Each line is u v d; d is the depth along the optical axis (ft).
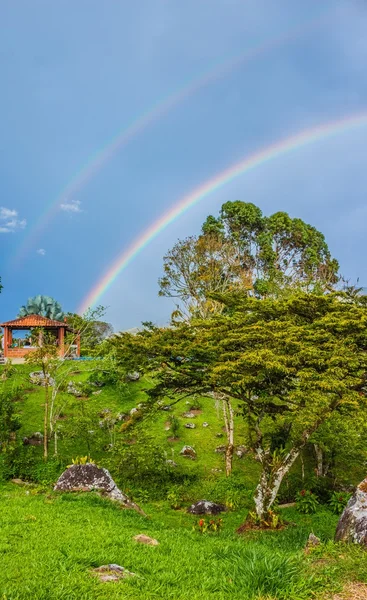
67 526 33.88
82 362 125.39
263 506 52.80
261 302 56.95
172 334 58.34
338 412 53.36
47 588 20.57
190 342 55.93
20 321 147.33
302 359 48.19
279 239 190.29
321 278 163.02
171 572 24.49
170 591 21.88
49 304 189.26
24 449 82.89
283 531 48.73
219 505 63.41
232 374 51.08
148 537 32.42
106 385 115.34
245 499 67.77
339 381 44.68
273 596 21.70
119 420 96.48
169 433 95.91
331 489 73.51
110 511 43.37
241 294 64.23
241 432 96.27
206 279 118.42
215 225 182.29
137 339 58.23
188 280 126.93
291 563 24.68
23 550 26.76
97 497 47.26
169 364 57.31
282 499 71.05
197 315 114.01
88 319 109.70
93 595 20.39
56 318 185.06
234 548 30.09
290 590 21.98
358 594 22.03
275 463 55.57
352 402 44.32
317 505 64.03
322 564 26.21
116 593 20.81
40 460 79.25
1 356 147.95
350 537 32.58
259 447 58.29
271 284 112.47
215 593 21.89
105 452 85.81
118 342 60.03
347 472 80.18
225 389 60.08
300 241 188.14
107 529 33.91
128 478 74.08
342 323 47.67
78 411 96.58
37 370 122.52
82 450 86.53
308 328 52.29
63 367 123.03
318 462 78.02
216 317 60.75
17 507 40.81
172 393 62.49
